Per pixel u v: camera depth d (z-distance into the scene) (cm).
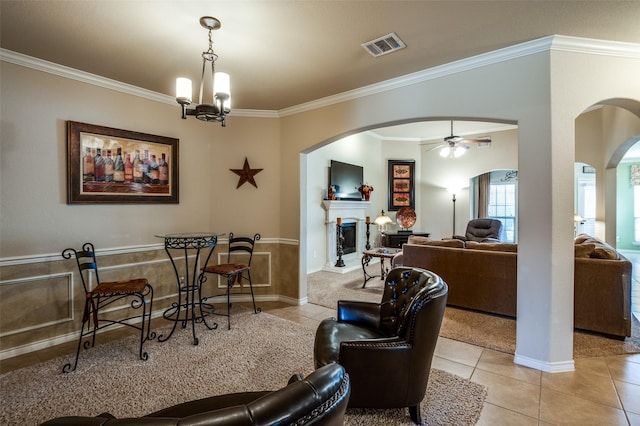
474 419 186
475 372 240
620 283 296
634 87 242
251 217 415
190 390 216
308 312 376
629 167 813
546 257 239
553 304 238
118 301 328
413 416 183
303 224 410
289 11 202
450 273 389
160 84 325
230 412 70
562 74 237
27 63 267
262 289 420
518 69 248
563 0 190
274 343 288
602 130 509
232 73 297
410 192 790
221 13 204
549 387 220
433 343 181
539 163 241
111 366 247
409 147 798
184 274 381
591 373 238
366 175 753
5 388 218
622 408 197
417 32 227
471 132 714
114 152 320
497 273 357
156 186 353
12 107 262
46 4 194
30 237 273
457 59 269
